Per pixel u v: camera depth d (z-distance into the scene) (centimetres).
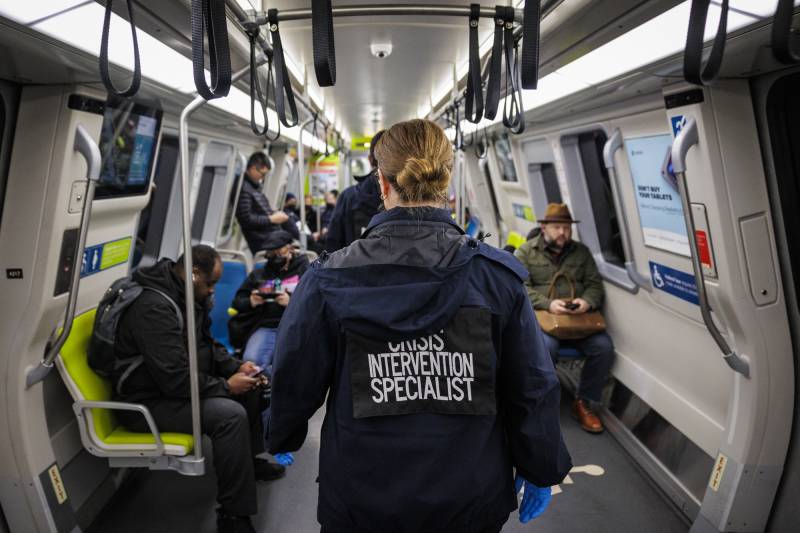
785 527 235
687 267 284
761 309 226
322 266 115
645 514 281
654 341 337
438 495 109
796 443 231
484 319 111
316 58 122
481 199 741
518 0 203
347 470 112
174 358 251
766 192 221
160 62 203
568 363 454
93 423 247
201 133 432
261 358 342
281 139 602
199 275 265
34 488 228
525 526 272
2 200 216
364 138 1157
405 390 111
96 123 228
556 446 116
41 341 227
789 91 208
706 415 283
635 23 160
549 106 330
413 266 110
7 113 210
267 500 294
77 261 208
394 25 239
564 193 449
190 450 249
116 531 265
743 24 143
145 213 424
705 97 214
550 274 406
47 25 145
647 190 309
